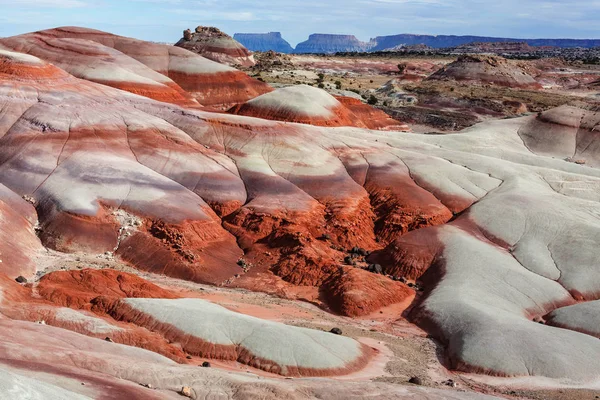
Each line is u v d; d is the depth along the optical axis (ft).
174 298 155.33
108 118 228.22
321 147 245.86
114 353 115.96
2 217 178.19
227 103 414.21
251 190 219.00
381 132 304.50
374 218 222.69
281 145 238.27
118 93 253.03
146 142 224.94
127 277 158.92
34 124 216.13
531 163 288.30
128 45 427.33
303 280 183.93
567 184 250.57
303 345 132.16
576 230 201.87
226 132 240.53
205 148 233.14
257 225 203.51
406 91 527.40
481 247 193.77
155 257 185.88
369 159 245.65
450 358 145.89
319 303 174.81
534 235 203.31
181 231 192.03
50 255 181.27
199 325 133.80
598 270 184.65
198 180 216.95
